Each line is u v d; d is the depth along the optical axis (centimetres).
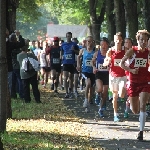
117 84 2144
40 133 1756
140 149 1540
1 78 1716
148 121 2173
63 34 6219
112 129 1936
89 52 2488
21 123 1980
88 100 2492
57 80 3544
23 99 2973
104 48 2264
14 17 3303
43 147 1475
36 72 2817
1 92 1723
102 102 2303
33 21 7519
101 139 1702
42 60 3988
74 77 3203
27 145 1504
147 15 4094
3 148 1321
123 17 4428
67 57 3200
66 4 7025
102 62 2267
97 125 2036
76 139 1664
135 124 2078
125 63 1762
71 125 1995
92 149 1502
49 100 3030
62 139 1650
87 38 2483
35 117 2216
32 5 6512
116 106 2159
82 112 2478
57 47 3506
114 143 1630
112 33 5441
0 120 1725
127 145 1602
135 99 1772
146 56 1744
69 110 2528
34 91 2839
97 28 5919
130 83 1761
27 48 2808
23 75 2794
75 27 6219
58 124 2005
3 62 1712
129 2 3934
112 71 2150
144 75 1747
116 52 2131
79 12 6856
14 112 2319
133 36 3925
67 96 3225
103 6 6053
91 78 2489
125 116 2288
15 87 2998
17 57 2811
